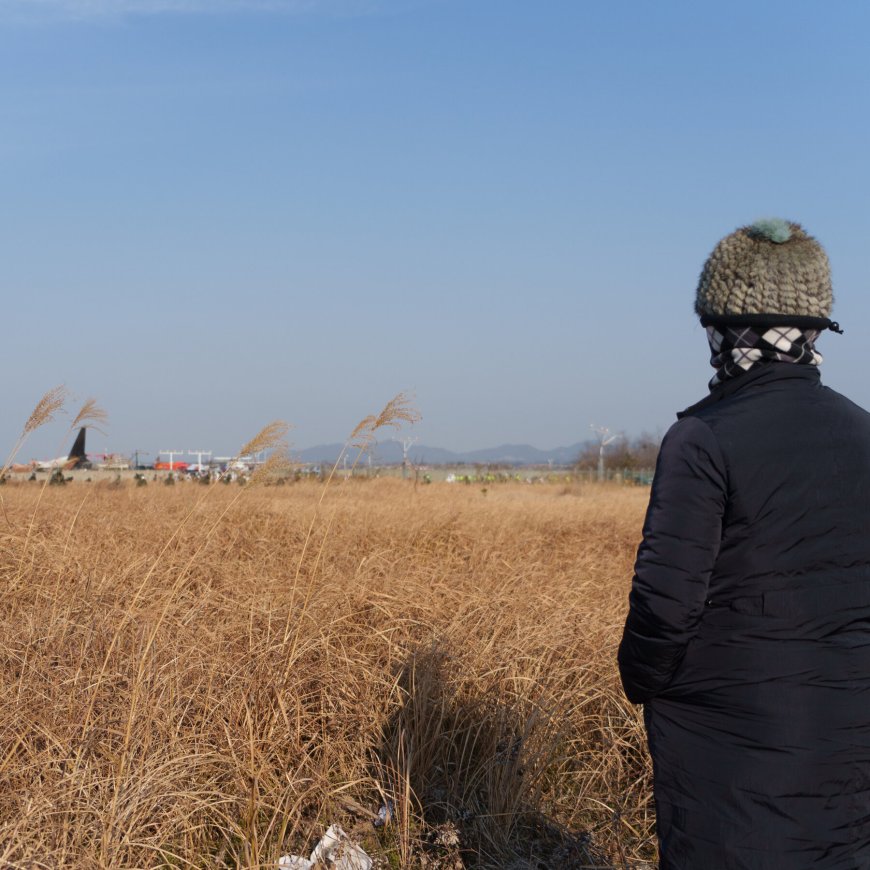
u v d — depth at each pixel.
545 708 4.61
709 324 2.52
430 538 9.95
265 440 4.78
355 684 4.75
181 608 5.39
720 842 2.22
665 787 2.36
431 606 6.03
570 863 3.87
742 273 2.41
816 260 2.43
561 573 8.09
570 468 64.94
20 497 10.38
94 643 4.64
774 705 2.22
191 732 4.11
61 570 5.73
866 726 2.24
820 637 2.25
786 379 2.41
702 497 2.25
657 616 2.24
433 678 4.80
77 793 3.52
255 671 4.54
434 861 3.84
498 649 5.25
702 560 2.24
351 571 6.79
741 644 2.25
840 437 2.35
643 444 67.31
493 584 7.18
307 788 4.11
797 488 2.27
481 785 4.38
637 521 14.66
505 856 3.89
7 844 3.21
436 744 4.59
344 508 10.83
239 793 3.92
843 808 2.21
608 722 4.83
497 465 66.50
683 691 2.33
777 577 2.25
